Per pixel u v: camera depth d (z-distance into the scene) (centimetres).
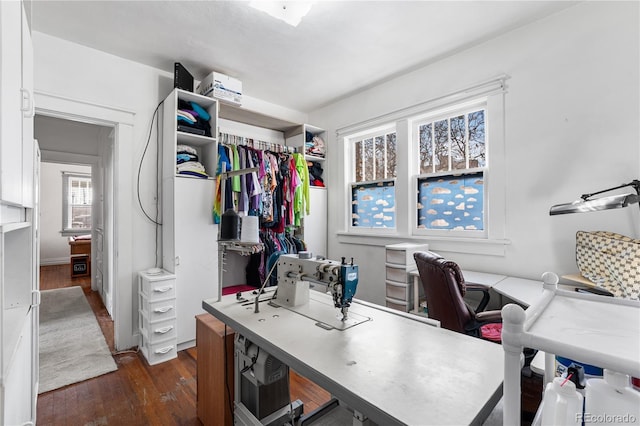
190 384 214
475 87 261
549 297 76
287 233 369
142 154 285
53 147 437
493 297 255
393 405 73
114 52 266
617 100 197
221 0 203
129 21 224
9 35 93
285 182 352
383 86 336
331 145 400
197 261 278
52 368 234
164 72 299
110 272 364
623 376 62
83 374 225
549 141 223
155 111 293
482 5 210
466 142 280
